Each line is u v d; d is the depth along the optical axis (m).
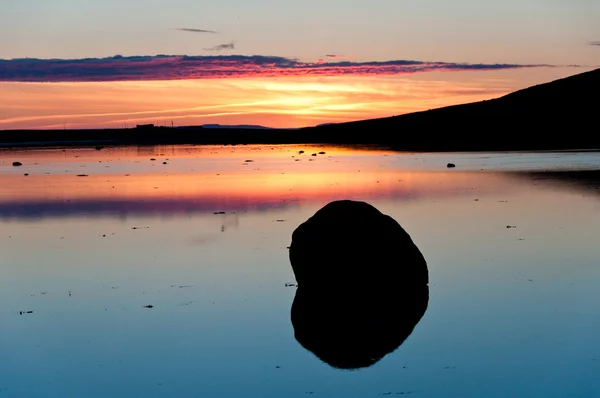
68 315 15.58
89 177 49.25
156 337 14.11
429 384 11.80
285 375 12.30
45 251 22.12
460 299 16.16
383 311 15.64
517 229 23.92
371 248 17.30
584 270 18.27
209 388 11.80
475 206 29.73
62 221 28.19
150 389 11.81
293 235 18.03
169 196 35.88
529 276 17.86
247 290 17.19
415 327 14.44
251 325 14.71
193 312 15.56
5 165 65.88
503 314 15.04
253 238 23.30
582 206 28.94
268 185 40.94
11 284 18.28
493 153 70.62
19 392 11.75
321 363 12.67
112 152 93.81
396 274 17.19
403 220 26.33
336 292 17.09
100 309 15.93
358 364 12.67
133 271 19.20
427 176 45.06
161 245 22.48
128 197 35.81
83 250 22.08
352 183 41.22
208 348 13.44
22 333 14.51
